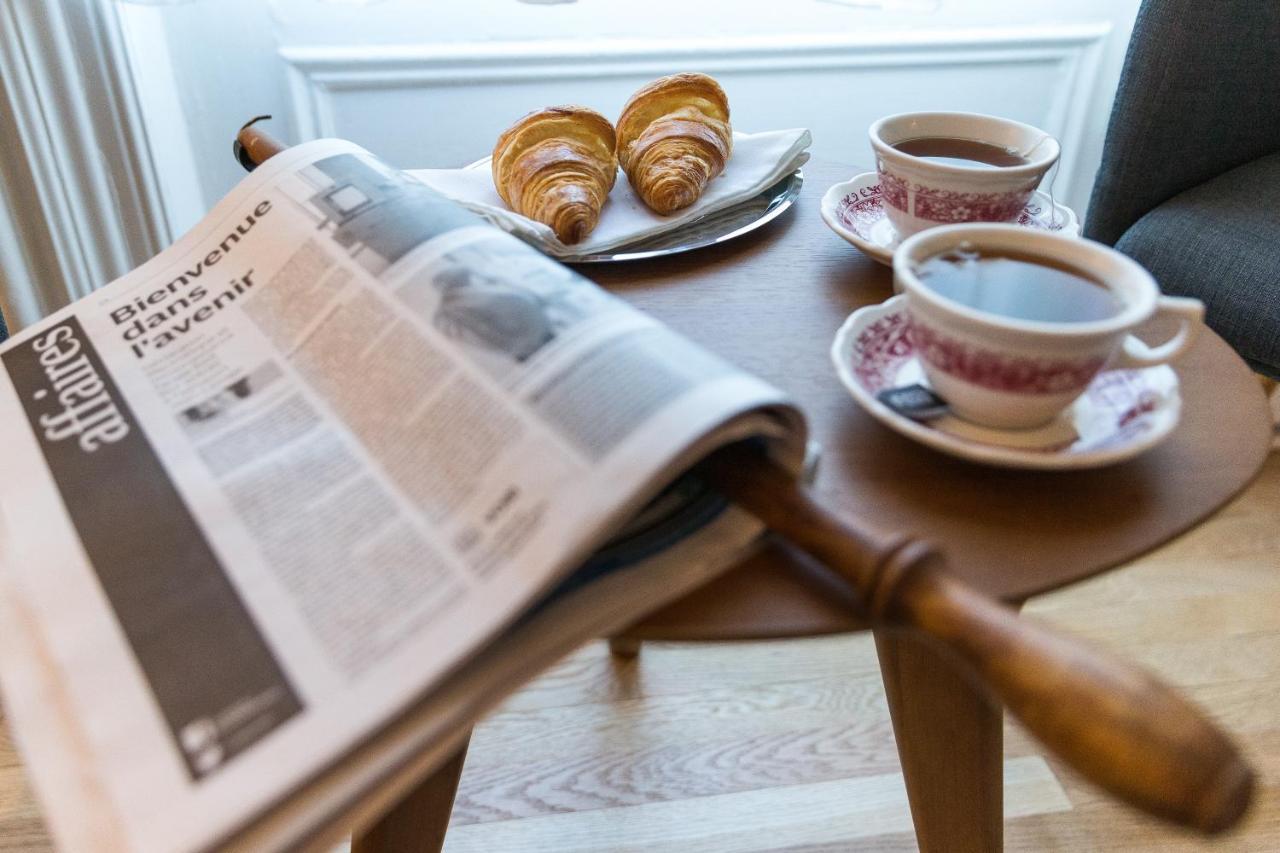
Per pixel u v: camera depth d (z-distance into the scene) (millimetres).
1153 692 234
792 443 324
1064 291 371
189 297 431
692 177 564
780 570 332
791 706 875
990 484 366
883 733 852
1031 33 1207
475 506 293
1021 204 490
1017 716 251
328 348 374
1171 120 891
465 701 265
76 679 279
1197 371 442
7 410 390
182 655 279
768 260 558
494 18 1083
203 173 1068
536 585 268
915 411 380
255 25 1018
